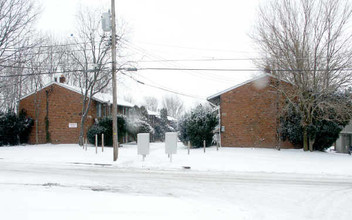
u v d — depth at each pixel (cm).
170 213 624
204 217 609
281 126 2148
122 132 2644
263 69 2047
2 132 2580
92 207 644
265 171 1328
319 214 680
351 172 1320
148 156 1745
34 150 2089
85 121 2672
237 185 1000
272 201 793
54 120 2714
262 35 2081
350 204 773
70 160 1617
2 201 673
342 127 2123
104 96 2975
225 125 2359
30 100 2786
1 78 2642
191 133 2294
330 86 1878
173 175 1187
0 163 1526
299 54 1950
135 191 880
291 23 1969
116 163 1521
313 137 2075
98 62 2373
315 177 1197
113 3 1636
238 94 2347
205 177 1149
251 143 2297
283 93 2031
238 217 624
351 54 1844
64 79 2880
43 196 734
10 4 1947
